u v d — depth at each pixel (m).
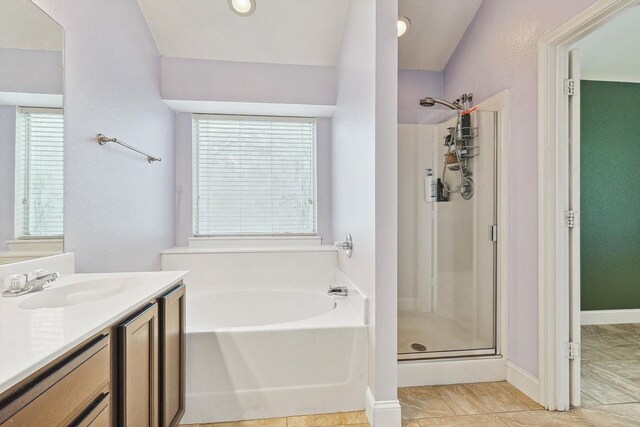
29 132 1.30
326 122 3.09
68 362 0.75
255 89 2.73
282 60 2.73
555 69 1.76
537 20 1.85
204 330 1.70
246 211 3.04
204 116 2.97
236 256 2.71
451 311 2.21
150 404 1.19
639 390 1.98
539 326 1.82
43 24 1.36
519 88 2.00
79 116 1.57
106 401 0.91
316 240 3.03
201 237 2.96
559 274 1.76
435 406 1.81
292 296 2.56
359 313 1.88
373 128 1.66
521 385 1.95
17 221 1.24
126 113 2.03
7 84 1.21
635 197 3.18
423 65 2.91
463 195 2.22
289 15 2.40
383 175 1.64
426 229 2.22
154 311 1.22
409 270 2.22
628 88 3.16
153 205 2.45
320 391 1.75
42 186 1.36
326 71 2.81
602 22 1.51
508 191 2.08
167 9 2.29
